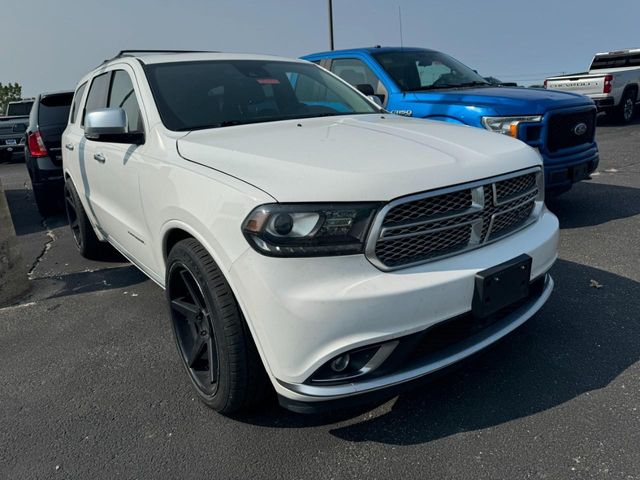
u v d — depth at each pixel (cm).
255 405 261
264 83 363
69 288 457
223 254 222
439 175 224
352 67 650
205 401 265
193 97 328
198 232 241
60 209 792
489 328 248
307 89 381
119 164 338
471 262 230
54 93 737
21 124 1562
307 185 209
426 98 557
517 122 479
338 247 204
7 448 250
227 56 386
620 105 1338
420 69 627
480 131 297
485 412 252
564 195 655
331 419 256
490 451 227
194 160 261
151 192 289
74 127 496
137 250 348
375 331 205
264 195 209
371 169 217
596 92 1288
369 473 221
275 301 205
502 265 234
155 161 288
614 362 284
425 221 218
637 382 266
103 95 418
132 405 279
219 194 227
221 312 231
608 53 1571
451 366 231
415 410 258
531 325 328
